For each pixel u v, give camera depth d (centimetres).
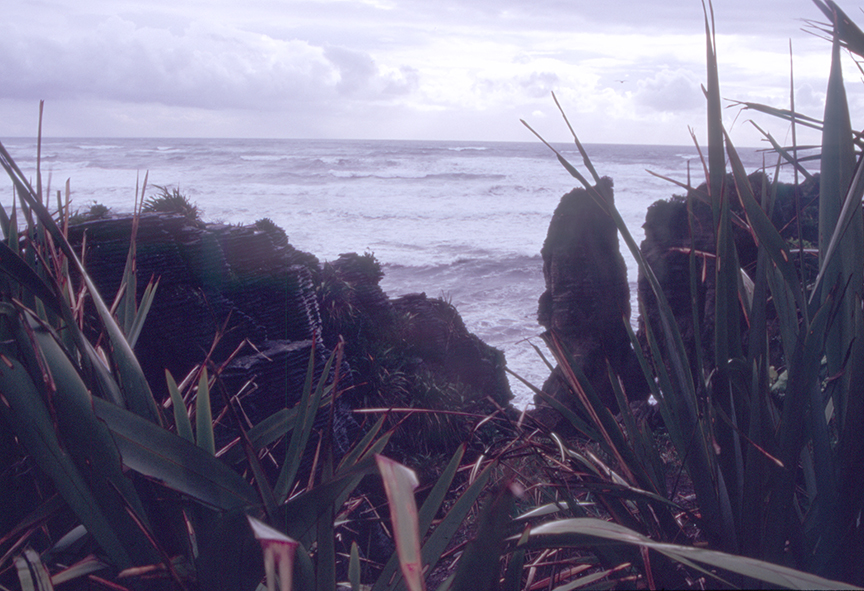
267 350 702
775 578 83
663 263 1576
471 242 5669
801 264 127
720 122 126
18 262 130
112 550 130
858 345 120
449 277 4653
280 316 830
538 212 7238
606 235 1773
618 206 6681
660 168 10831
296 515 129
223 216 6456
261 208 7081
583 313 1739
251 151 15088
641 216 6056
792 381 120
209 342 674
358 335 1398
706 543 131
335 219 6650
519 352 2792
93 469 127
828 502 123
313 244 5488
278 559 72
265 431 170
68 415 126
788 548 124
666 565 124
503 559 151
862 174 114
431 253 5259
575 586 127
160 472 129
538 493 159
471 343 1892
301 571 128
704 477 130
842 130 128
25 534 131
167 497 142
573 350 1728
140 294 638
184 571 132
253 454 129
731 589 115
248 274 799
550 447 151
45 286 135
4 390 127
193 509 151
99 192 6894
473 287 4394
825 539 122
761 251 131
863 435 119
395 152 15650
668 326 135
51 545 156
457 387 1556
